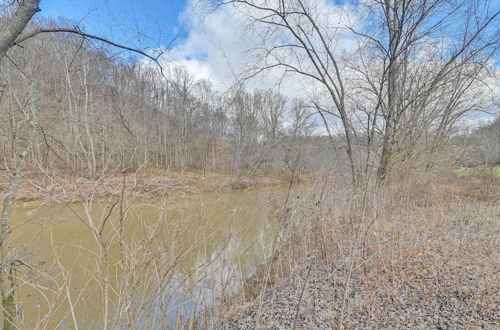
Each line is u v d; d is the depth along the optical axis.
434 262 4.02
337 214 4.20
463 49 7.58
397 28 7.88
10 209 2.65
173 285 2.70
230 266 3.74
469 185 8.91
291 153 4.48
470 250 4.38
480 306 2.99
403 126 9.09
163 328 2.45
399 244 4.05
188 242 2.93
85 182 2.08
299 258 3.97
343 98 8.85
